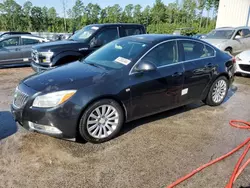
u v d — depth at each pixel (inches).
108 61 148.5
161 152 121.3
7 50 345.1
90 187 96.9
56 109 115.6
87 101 120.2
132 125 151.0
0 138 132.0
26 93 120.8
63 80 125.0
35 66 259.8
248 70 277.7
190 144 129.3
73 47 257.3
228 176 103.3
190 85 162.6
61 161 112.7
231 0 734.5
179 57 157.2
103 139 129.7
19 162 111.2
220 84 185.2
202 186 97.3
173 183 99.0
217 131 144.8
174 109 179.3
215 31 460.1
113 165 110.5
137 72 136.9
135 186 97.4
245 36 436.8
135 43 154.6
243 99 207.0
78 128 122.6
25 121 122.0
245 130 146.4
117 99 129.9
